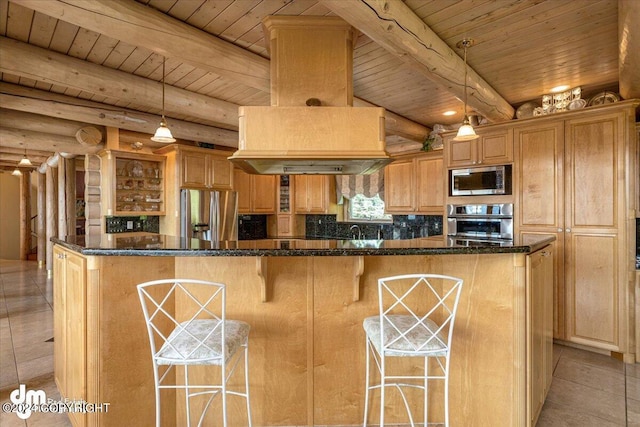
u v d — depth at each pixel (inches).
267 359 83.4
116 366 74.9
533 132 138.7
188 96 142.8
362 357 84.8
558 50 106.0
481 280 81.0
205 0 85.4
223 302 64.8
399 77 129.1
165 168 199.5
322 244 85.1
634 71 97.3
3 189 393.4
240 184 227.1
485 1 82.0
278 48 95.0
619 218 120.3
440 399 85.0
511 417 77.3
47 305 182.7
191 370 83.1
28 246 369.1
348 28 95.7
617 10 85.6
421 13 86.5
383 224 221.3
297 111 93.3
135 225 195.2
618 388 101.6
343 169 119.5
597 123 124.8
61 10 73.2
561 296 132.3
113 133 181.3
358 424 84.7
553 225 133.6
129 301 76.6
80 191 318.3
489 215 148.8
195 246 78.6
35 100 140.0
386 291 85.5
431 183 187.2
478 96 122.0
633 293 118.4
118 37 85.5
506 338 78.2
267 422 83.4
